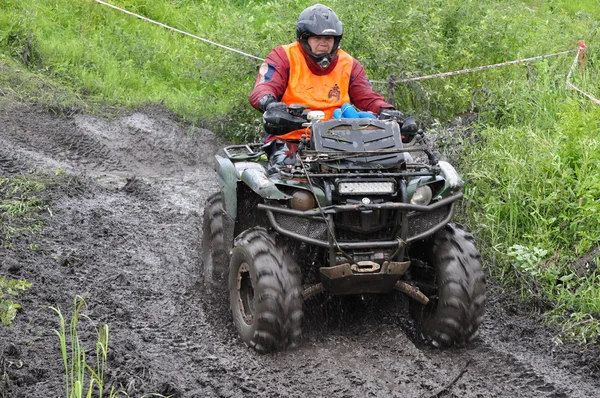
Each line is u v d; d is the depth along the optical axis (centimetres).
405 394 567
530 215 855
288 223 633
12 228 860
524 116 1112
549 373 627
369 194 622
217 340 668
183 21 1931
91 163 1204
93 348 613
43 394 539
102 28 1803
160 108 1441
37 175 1055
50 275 760
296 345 636
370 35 1212
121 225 939
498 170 927
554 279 777
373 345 656
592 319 701
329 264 629
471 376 605
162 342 652
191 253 880
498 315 740
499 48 1294
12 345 589
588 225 822
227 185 711
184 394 555
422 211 626
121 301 732
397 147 657
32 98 1398
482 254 838
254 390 570
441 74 1148
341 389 574
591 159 880
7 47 1568
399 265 625
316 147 650
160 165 1240
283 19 1338
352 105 716
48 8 1798
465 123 1134
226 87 1341
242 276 668
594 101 1052
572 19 1759
